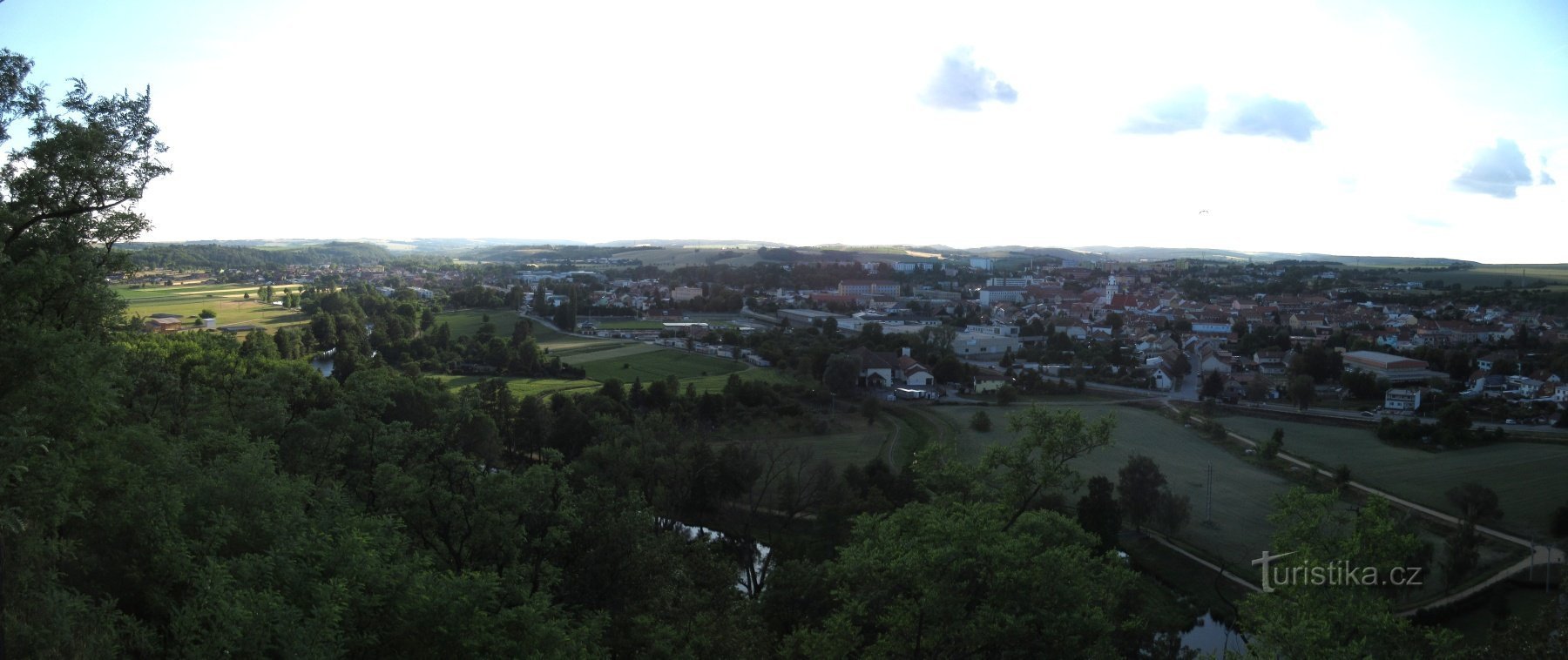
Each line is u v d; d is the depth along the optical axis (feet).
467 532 122.01
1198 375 484.74
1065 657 93.20
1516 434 310.24
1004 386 406.21
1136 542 223.51
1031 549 103.35
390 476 125.80
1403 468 278.87
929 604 92.73
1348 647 89.76
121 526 86.17
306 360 410.31
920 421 361.10
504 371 445.37
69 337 89.40
